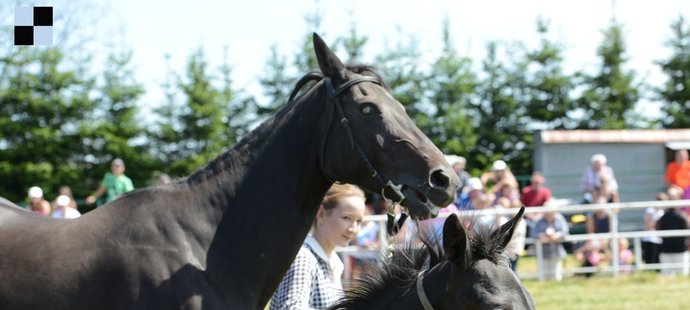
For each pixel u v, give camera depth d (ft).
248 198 11.85
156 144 92.84
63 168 87.81
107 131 90.27
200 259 11.33
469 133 98.89
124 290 10.73
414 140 11.51
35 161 87.66
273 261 11.92
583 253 42.55
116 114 92.02
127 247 11.00
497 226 12.21
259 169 11.98
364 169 11.76
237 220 11.74
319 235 14.56
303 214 12.19
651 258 44.32
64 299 10.56
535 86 108.78
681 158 51.75
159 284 10.85
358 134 11.73
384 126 11.61
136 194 11.67
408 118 11.84
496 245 11.41
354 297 12.78
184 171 90.02
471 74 103.71
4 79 89.15
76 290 10.63
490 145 103.45
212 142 92.27
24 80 89.30
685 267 42.14
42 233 11.06
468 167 98.43
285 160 12.06
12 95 87.86
